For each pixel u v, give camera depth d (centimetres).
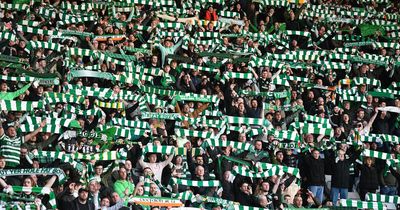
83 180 7550
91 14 10700
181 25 10756
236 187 7906
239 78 9819
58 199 7181
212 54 10194
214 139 8381
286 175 8138
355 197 8756
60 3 10794
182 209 7475
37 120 8175
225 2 11531
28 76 8969
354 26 11775
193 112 9238
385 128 9556
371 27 11506
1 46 9519
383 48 11225
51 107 8656
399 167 8575
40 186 7400
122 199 7438
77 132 8200
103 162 8031
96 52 9700
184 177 8125
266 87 9825
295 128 9112
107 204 7269
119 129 8462
